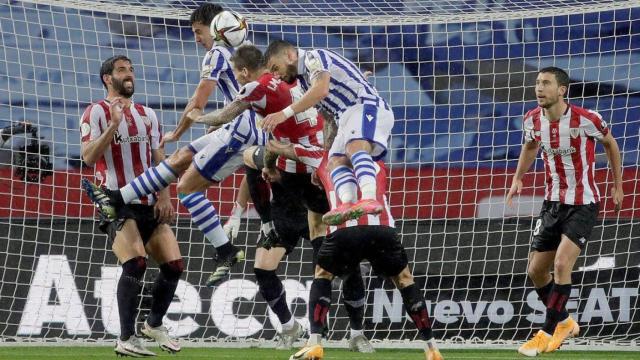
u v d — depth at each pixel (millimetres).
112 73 22266
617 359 23250
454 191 32406
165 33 35500
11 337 27000
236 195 32500
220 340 27750
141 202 22250
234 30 23594
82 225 28844
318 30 37250
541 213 24828
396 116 36719
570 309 28172
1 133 31641
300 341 27703
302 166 23234
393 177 33688
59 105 35781
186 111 23359
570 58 37469
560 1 34219
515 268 29109
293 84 21984
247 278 29094
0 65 35656
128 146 22375
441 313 28609
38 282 28172
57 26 33344
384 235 17938
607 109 34188
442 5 36156
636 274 28203
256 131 23625
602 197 33312
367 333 28109
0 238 28328
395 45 37656
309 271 29016
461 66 37281
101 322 27969
